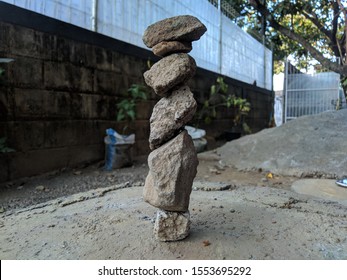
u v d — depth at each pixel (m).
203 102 6.94
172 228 1.78
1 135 3.27
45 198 3.04
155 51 1.79
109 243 1.79
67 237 1.91
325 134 4.66
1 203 2.85
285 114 8.91
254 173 4.14
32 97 3.56
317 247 1.74
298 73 8.80
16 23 3.34
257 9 5.11
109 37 4.50
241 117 8.79
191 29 1.73
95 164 4.37
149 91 5.30
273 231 1.94
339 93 8.18
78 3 4.07
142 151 5.28
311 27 8.33
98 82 4.40
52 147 3.82
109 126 4.63
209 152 5.32
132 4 4.94
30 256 1.70
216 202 2.53
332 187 3.32
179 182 1.71
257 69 10.45
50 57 3.72
